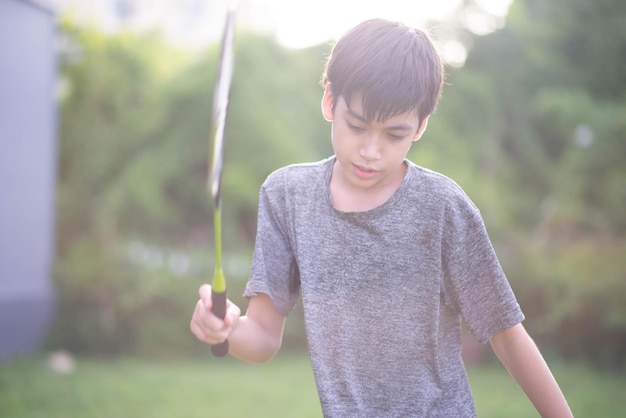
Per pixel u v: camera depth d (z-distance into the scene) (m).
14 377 6.42
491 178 11.07
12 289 7.42
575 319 7.94
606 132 9.45
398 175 1.97
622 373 7.55
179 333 8.42
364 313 1.95
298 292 2.14
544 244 9.18
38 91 8.02
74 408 5.42
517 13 11.45
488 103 11.24
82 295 8.20
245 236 10.41
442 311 1.97
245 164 10.20
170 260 8.98
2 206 7.23
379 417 1.93
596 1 11.34
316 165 2.06
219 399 5.97
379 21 1.89
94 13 10.71
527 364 1.98
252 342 2.04
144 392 6.12
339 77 1.83
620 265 8.01
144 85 10.54
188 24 15.70
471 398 1.98
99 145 10.20
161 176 10.21
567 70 11.45
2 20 7.16
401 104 1.77
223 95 1.67
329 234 1.97
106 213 9.83
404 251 1.93
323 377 1.93
